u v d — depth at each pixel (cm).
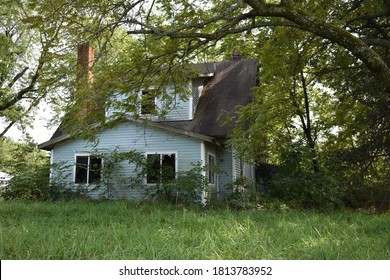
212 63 2238
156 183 1573
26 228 676
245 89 1947
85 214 968
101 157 1639
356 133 1620
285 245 588
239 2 725
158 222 824
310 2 920
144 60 912
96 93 868
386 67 677
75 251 499
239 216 962
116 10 777
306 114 1884
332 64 1361
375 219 907
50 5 695
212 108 1847
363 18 1048
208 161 1702
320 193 1353
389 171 1513
